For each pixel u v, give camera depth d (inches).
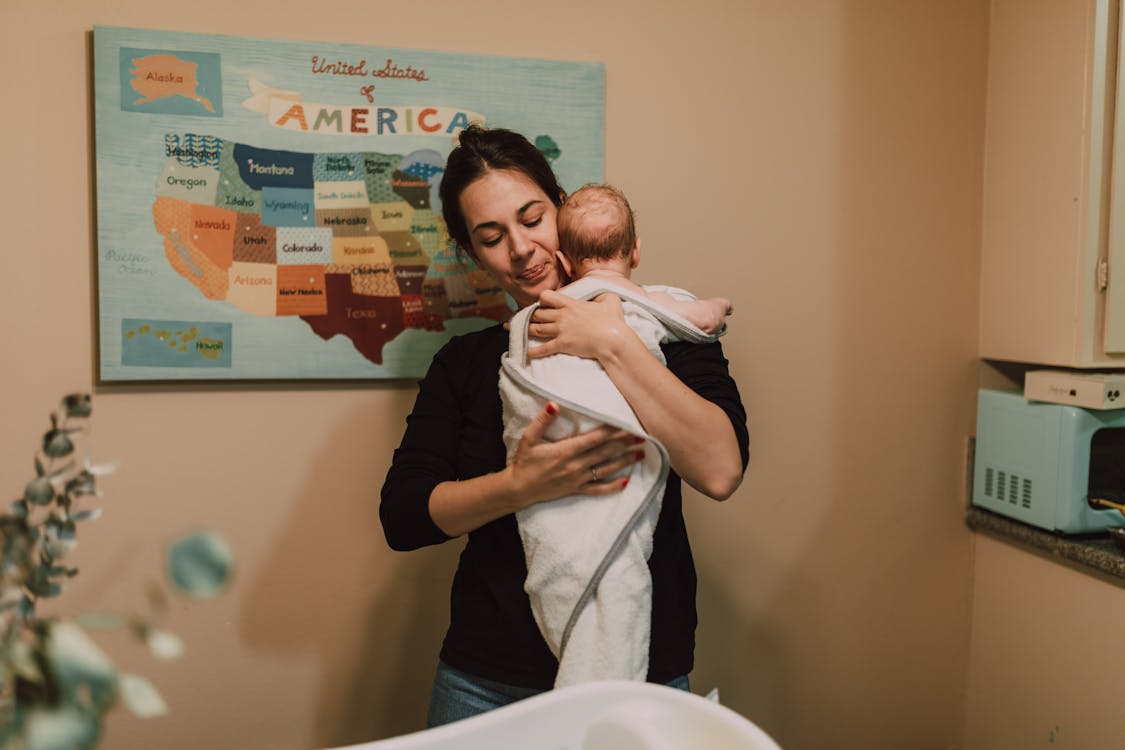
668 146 64.6
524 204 47.1
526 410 41.9
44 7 55.3
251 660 61.3
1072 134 59.6
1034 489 62.7
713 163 65.3
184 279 57.4
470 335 50.7
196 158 57.1
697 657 67.6
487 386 47.3
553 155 62.2
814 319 67.5
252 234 58.2
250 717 61.5
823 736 69.9
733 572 67.7
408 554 63.3
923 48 67.8
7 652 20.7
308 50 58.2
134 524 58.8
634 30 63.7
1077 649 60.4
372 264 60.2
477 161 47.7
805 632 69.1
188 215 57.2
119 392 58.1
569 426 41.1
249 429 60.2
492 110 61.1
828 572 69.1
